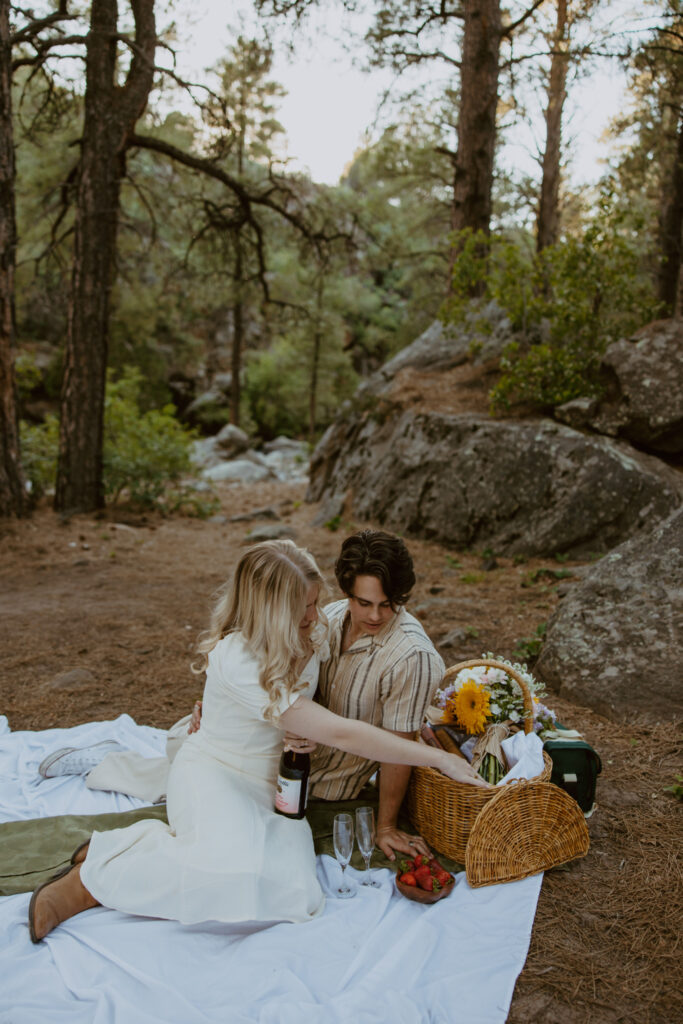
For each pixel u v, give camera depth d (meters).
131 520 11.02
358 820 2.66
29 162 15.94
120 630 5.99
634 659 4.36
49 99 11.40
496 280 9.52
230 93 16.16
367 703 2.84
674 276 12.34
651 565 4.86
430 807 2.94
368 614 2.73
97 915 2.53
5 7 8.79
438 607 6.28
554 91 14.17
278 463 23.30
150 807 3.25
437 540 8.72
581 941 2.50
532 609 6.11
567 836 2.88
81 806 3.31
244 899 2.43
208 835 2.52
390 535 2.73
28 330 26.67
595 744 3.86
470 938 2.47
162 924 2.48
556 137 15.80
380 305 35.88
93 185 10.62
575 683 4.40
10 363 9.80
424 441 9.40
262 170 15.34
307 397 30.61
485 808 2.70
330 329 27.50
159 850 2.53
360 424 11.93
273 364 32.25
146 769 3.41
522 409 9.08
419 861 2.78
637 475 7.41
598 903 2.69
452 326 11.80
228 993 2.22
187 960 2.35
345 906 2.60
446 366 11.27
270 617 2.52
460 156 11.84
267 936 2.44
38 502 11.38
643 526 7.28
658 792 3.41
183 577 7.92
